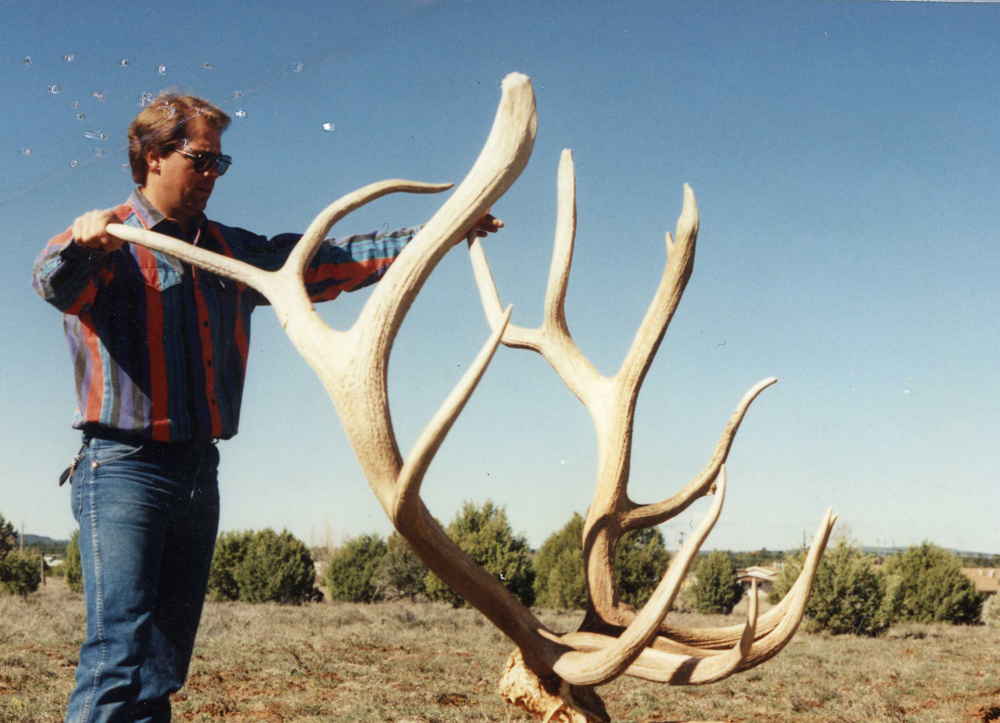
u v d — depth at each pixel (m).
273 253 2.38
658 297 1.93
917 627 18.78
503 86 1.65
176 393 2.09
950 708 7.61
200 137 2.07
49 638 9.78
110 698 1.96
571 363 2.01
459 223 1.58
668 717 6.68
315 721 5.99
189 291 2.13
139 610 2.01
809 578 1.48
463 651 10.41
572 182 2.06
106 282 2.02
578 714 1.67
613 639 1.63
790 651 12.10
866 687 8.59
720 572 22.59
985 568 33.25
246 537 21.14
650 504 1.87
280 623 12.87
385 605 19.38
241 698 6.82
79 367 2.08
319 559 30.34
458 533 20.08
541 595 22.41
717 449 1.88
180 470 2.12
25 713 5.52
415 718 6.05
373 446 1.49
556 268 2.06
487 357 1.39
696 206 1.91
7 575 21.72
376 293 1.55
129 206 2.13
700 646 1.69
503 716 6.12
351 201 1.69
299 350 1.56
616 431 1.89
